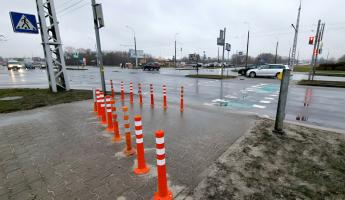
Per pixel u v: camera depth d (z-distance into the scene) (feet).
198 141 15.65
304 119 22.98
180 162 12.33
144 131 18.01
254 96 38.01
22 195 9.50
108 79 77.46
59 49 40.47
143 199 9.11
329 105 30.19
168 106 28.48
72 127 19.12
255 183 10.21
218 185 10.03
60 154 13.58
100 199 9.11
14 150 14.29
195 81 68.08
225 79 74.79
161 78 81.00
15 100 32.27
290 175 10.93
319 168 11.60
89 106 28.04
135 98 35.06
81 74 108.58
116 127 15.76
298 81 64.23
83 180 10.60
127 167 11.85
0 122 20.79
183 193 9.47
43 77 90.17
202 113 24.41
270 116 23.90
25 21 35.68
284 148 14.10
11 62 166.09
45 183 10.41
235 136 16.66
